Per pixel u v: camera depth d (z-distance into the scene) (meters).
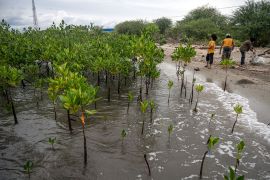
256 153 5.54
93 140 6.20
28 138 6.32
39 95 9.59
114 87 10.86
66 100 4.71
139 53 9.65
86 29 18.45
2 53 10.42
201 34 38.03
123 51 10.93
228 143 6.00
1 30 13.77
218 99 9.12
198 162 5.27
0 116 7.67
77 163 5.28
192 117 7.55
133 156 5.52
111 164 5.24
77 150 5.77
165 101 9.05
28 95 9.59
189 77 12.73
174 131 6.66
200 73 13.45
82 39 15.11
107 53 10.19
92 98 5.00
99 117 7.57
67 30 17.06
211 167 5.09
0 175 4.91
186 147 5.86
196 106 8.30
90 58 10.41
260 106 8.20
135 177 4.82
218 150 5.70
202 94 9.79
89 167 5.14
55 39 13.45
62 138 6.31
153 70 9.45
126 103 8.82
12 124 7.12
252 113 7.67
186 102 8.89
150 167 5.12
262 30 26.22
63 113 7.87
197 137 6.32
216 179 4.73
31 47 11.77
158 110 8.16
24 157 5.51
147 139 6.25
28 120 7.38
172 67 15.96
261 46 26.73
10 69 7.36
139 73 9.45
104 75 12.62
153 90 10.49
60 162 5.32
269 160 5.28
